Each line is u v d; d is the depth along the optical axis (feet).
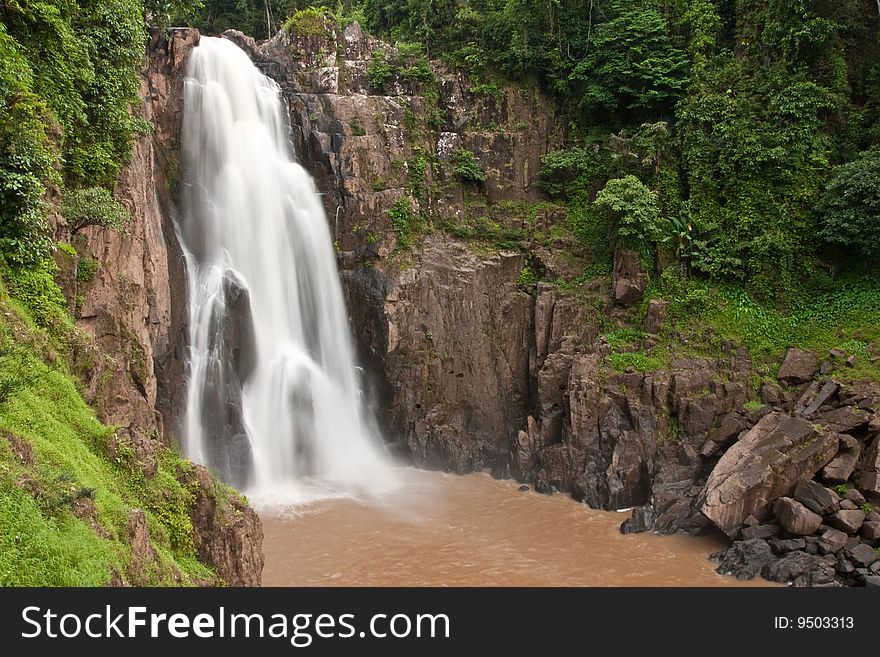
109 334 62.18
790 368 91.81
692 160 109.40
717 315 100.73
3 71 49.67
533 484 94.89
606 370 96.12
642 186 102.89
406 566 68.80
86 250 61.93
